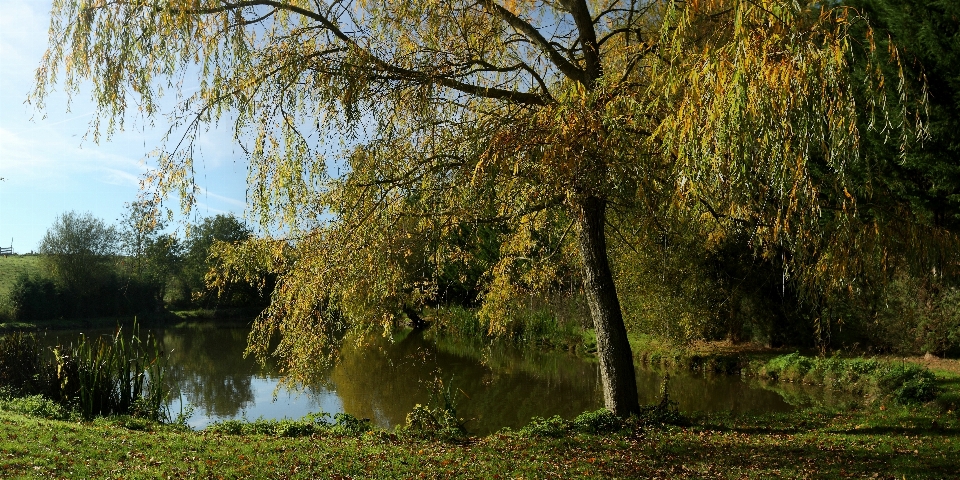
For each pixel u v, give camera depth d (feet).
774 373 54.08
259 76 22.15
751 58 14.61
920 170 40.01
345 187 24.17
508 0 30.89
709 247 49.47
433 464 23.43
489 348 42.78
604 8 33.68
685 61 17.76
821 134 15.02
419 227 25.07
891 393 39.88
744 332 69.92
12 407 35.17
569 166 19.26
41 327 111.75
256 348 24.62
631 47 26.68
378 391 51.06
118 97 21.12
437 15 23.95
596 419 29.40
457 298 40.19
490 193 23.11
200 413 45.42
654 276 53.83
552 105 21.79
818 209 16.42
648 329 60.08
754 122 14.65
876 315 42.60
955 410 32.65
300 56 22.39
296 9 23.15
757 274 56.95
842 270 19.94
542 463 23.22
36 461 21.35
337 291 23.85
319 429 32.40
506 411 43.52
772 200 17.95
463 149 24.22
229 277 25.44
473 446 26.96
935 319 46.52
